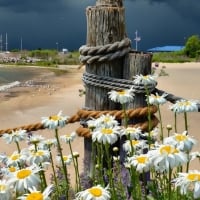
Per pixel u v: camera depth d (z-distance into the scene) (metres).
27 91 29.38
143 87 3.73
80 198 2.07
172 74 40.25
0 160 2.95
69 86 32.81
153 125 3.81
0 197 1.94
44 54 100.81
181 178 1.99
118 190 3.04
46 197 1.90
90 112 3.88
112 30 3.84
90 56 3.86
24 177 2.00
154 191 2.85
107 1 3.90
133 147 2.90
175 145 2.19
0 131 4.13
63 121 2.86
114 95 3.01
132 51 3.92
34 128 4.10
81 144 9.20
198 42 89.44
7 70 62.47
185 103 2.85
